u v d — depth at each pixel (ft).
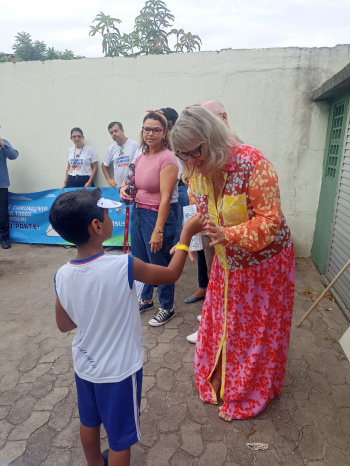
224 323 6.75
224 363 6.87
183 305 11.50
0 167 16.93
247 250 6.12
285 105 14.70
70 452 6.23
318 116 14.53
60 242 17.79
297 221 15.61
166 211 8.91
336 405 7.23
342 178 12.07
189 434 6.56
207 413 7.05
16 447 6.34
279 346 6.90
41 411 7.14
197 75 15.30
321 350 9.06
